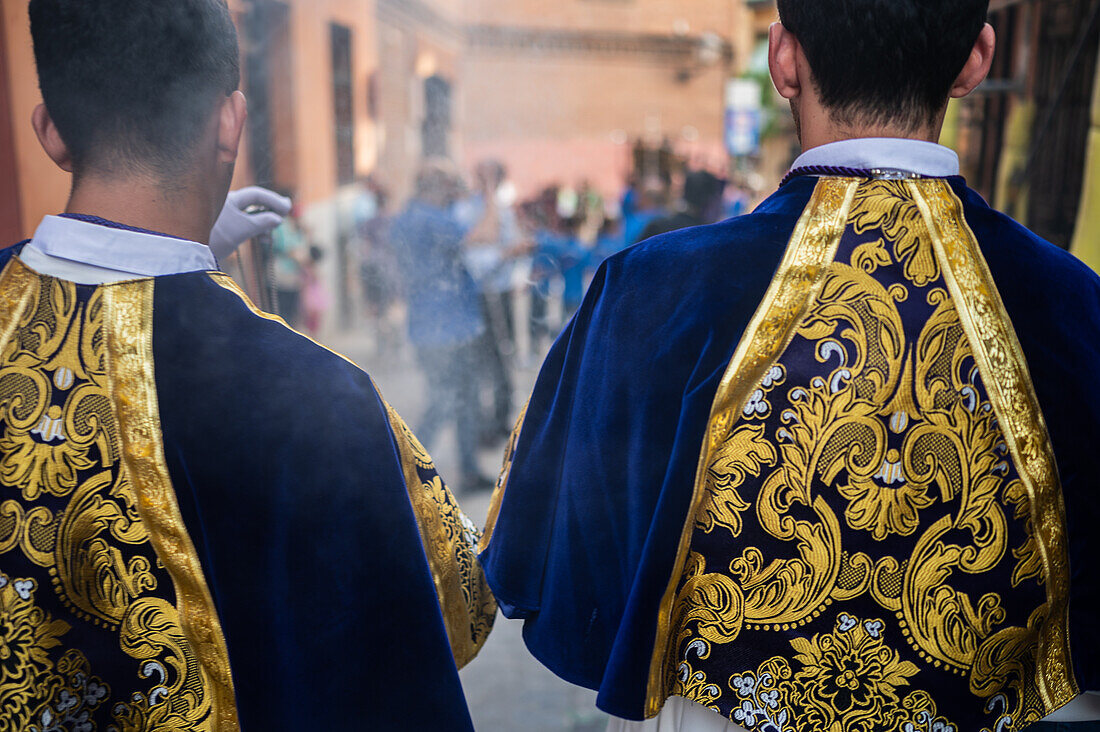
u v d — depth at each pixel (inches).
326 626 30.6
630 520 34.5
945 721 32.8
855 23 31.6
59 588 28.7
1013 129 131.0
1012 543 32.3
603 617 35.5
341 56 364.5
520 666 104.7
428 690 31.7
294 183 295.1
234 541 29.6
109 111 29.6
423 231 157.4
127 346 29.2
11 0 82.1
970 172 143.7
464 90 722.8
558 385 37.0
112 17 29.1
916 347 31.7
